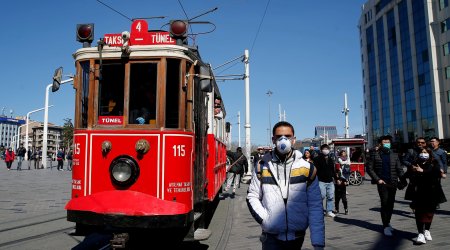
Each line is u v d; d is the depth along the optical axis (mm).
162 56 5727
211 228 8242
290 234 3273
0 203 11477
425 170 6648
